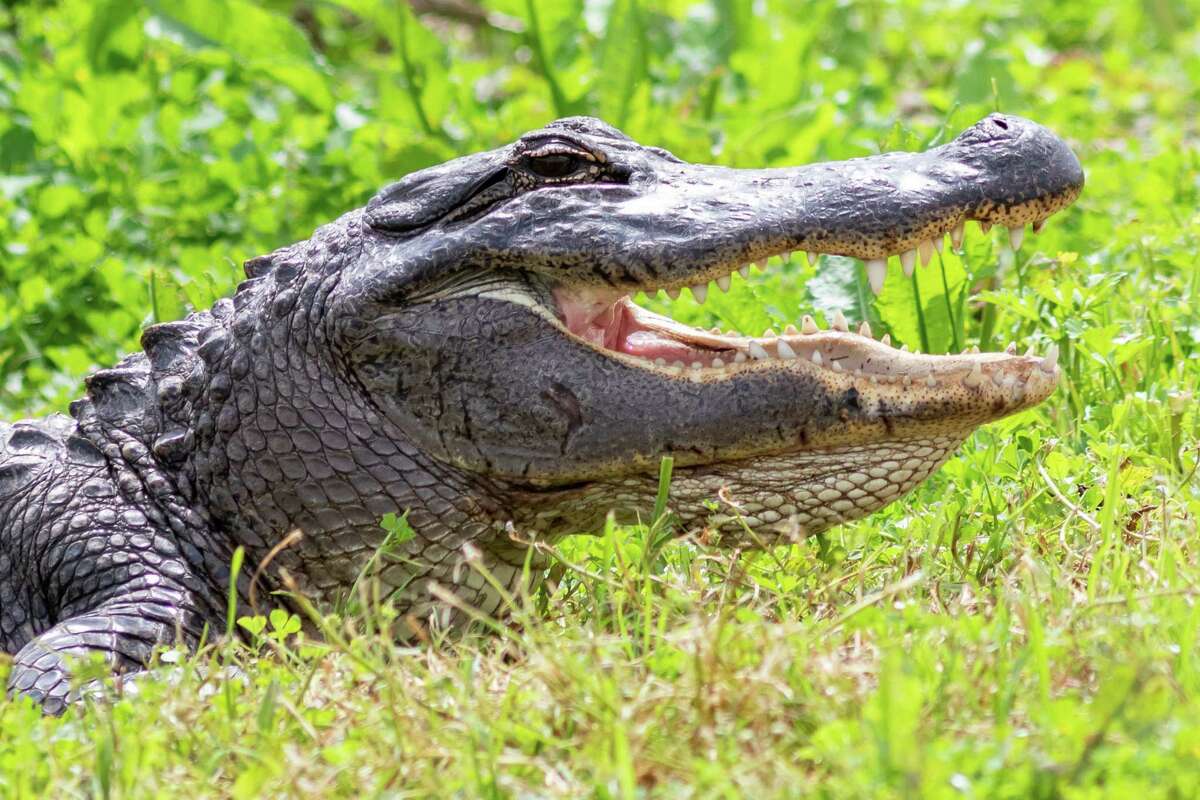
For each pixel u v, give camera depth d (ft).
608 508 33.68
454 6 96.84
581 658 26.16
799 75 69.92
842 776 22.29
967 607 29.63
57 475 35.47
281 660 29.73
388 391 33.14
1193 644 26.07
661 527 33.06
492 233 32.55
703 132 64.03
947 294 42.83
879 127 67.00
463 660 27.04
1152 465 36.45
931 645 26.91
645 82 62.44
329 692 27.30
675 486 32.76
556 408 32.35
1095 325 43.68
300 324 33.71
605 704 24.41
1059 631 26.22
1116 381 41.29
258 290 34.71
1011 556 32.96
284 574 29.94
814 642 26.81
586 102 66.13
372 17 66.28
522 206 32.76
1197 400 40.14
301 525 33.76
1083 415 40.45
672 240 31.99
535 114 68.03
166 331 36.09
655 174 33.30
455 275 32.76
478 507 33.27
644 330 35.70
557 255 32.22
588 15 79.00
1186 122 79.20
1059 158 33.04
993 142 32.96
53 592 34.71
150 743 24.98
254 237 56.34
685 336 35.09
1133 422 39.63
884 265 32.50
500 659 28.12
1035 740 23.44
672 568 33.22
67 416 38.24
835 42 89.76
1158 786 21.66
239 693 27.91
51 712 30.66
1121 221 53.42
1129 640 26.30
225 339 34.42
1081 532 33.50
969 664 26.17
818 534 34.27
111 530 34.47
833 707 24.50
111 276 51.85
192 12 69.41
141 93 67.00
